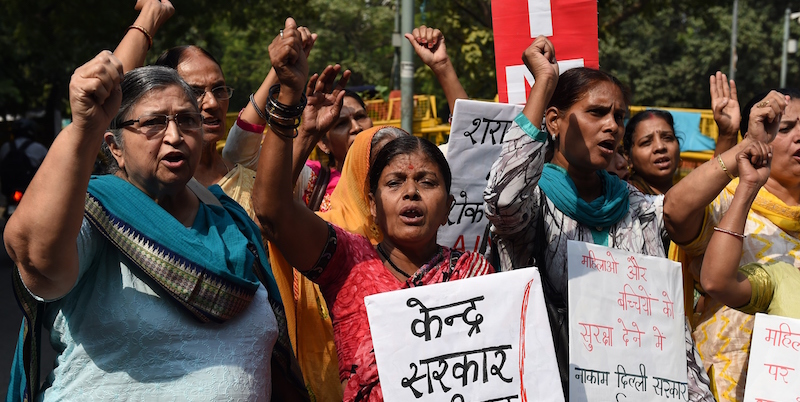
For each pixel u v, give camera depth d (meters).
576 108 3.05
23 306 2.34
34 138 12.99
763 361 2.80
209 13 18.56
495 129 3.60
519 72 4.20
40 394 2.42
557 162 3.18
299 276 3.54
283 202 2.67
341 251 2.75
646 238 3.14
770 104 3.16
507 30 4.22
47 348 7.17
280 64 2.57
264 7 19.56
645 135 5.04
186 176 2.44
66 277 2.17
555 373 2.60
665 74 42.12
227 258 2.49
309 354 3.51
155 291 2.39
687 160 14.09
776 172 3.54
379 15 50.25
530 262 3.09
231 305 2.43
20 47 21.34
